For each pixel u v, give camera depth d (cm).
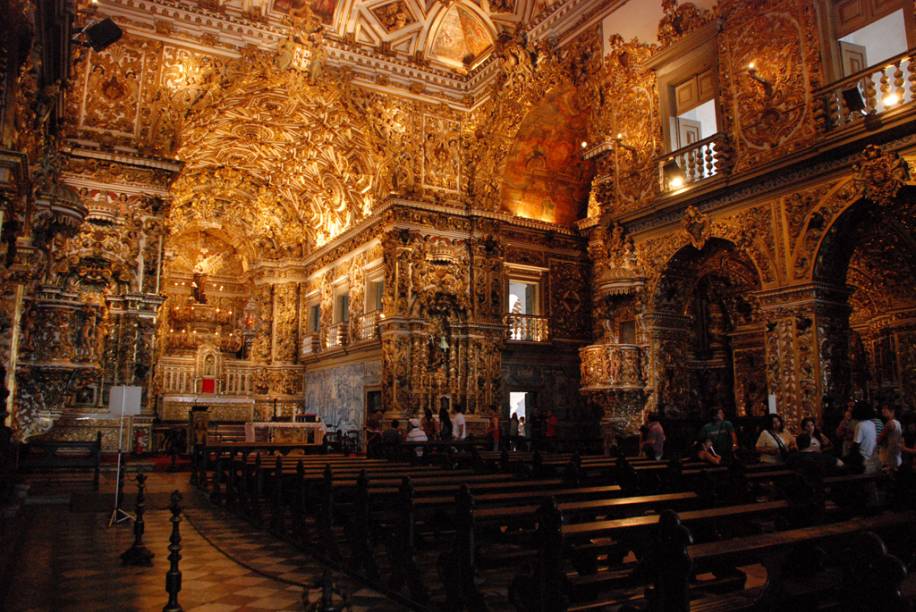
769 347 1448
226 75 2095
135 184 1989
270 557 825
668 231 1722
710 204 1595
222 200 3083
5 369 1030
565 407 2458
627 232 1827
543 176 2512
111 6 1961
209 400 2747
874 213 1339
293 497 956
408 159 2306
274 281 3141
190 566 781
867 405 1020
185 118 2072
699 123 1784
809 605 441
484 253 2364
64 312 1605
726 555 362
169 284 3144
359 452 2361
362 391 2473
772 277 1452
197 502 1320
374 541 776
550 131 2381
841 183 1338
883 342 1812
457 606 554
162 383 2898
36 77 978
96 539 937
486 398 2275
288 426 2302
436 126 2400
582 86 2006
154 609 607
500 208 2441
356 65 2294
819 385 1349
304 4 2170
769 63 1473
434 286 2277
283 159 2797
